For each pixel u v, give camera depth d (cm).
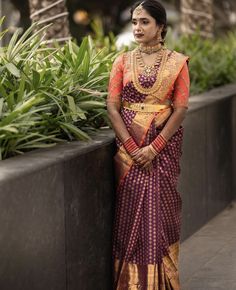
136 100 507
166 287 521
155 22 499
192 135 707
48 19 816
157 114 505
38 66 561
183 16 1088
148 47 505
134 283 510
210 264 638
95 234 509
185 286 584
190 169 704
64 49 609
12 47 547
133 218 509
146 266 504
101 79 566
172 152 511
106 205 524
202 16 1078
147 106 505
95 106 544
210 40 1086
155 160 507
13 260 412
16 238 415
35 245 434
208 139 758
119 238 518
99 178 512
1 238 402
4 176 411
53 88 518
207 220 762
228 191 838
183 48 948
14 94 506
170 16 1912
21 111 462
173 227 520
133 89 505
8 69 503
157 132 506
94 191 506
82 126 558
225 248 681
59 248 462
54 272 457
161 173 507
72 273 480
